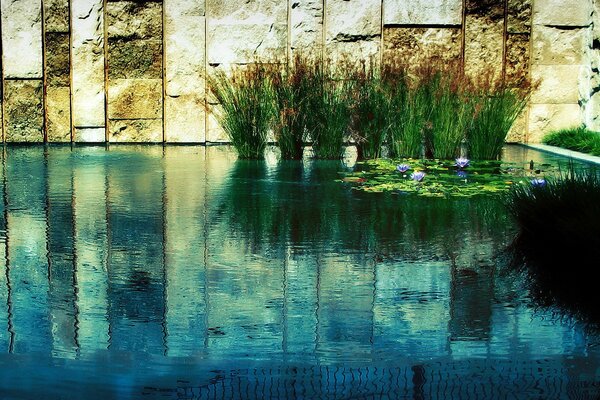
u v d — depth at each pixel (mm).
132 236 4430
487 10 9398
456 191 5824
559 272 3674
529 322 2986
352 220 4828
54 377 2488
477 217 4914
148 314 3088
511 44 9445
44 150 8820
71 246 4207
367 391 2383
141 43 9516
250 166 7328
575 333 2861
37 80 9555
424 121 7859
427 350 2703
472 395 2354
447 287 3436
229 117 7992
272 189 5980
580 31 9445
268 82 7949
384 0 9359
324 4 9391
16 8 9430
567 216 4125
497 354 2670
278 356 2654
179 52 9523
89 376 2496
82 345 2758
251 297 3301
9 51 9500
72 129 9641
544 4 9398
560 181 4574
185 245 4215
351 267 3762
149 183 6293
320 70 8195
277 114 7895
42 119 9617
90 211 5148
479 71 9469
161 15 9484
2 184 6234
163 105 9625
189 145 9461
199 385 2426
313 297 3295
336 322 2986
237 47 9492
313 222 4781
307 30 9430
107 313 3104
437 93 7844
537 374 2502
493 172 6828
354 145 8453
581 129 9055
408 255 3980
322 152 7922
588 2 9328
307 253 4031
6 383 2445
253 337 2830
